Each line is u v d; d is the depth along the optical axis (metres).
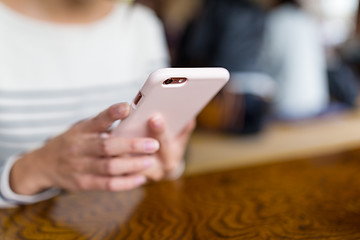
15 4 1.01
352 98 3.38
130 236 0.57
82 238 0.56
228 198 0.72
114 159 0.64
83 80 1.11
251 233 0.57
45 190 0.72
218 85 0.60
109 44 1.17
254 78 2.35
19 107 1.02
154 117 0.61
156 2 3.18
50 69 1.05
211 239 0.55
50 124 1.07
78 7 1.09
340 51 4.59
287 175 0.84
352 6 5.52
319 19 5.54
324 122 3.14
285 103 2.88
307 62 2.79
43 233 0.58
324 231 0.57
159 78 0.51
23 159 0.69
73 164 0.65
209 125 2.67
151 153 0.67
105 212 0.66
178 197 0.73
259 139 2.67
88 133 0.63
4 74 0.99
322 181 0.80
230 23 2.21
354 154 0.98
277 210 0.65
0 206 0.68
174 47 2.55
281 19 2.63
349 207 0.66
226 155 2.36
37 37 1.03
